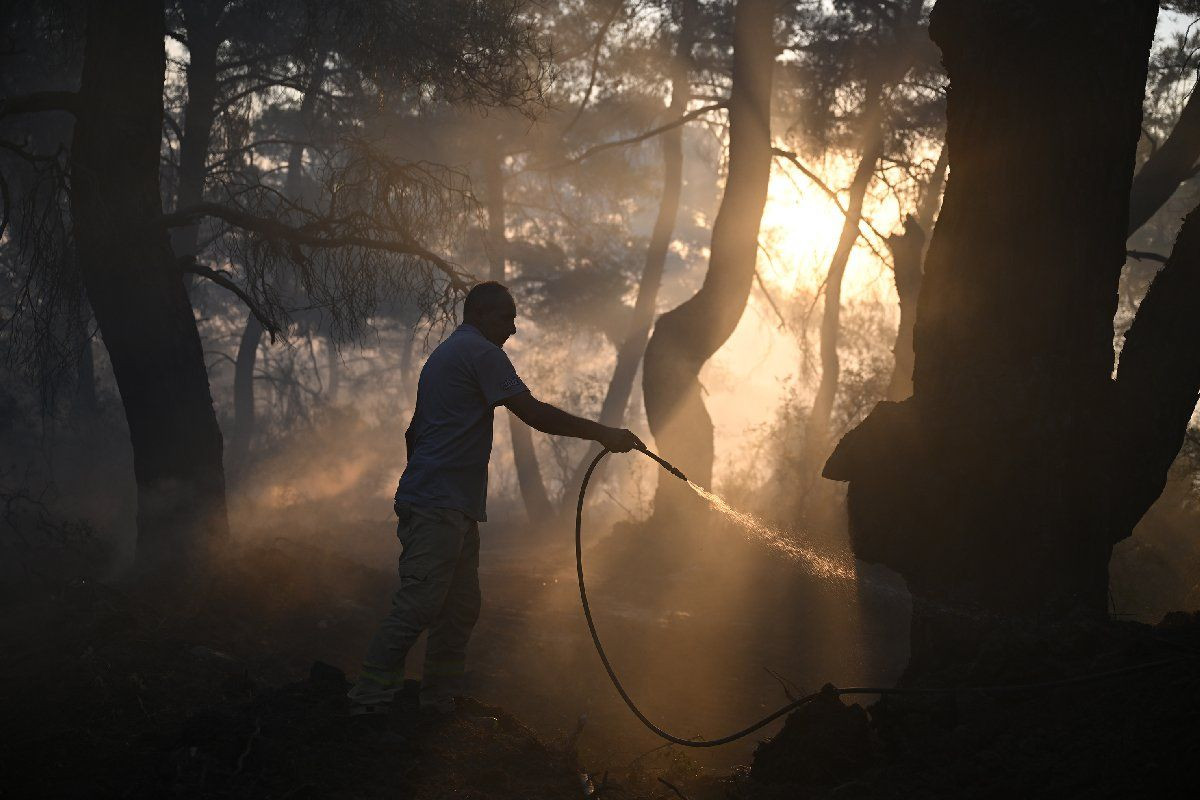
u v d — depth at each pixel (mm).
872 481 6059
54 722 4957
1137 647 4586
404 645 4699
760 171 18031
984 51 5949
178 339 11852
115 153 11477
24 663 6133
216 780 3918
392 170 12320
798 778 4512
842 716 4629
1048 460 5703
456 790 4137
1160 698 4133
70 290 11516
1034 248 5812
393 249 12164
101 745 4598
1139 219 15477
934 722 4598
